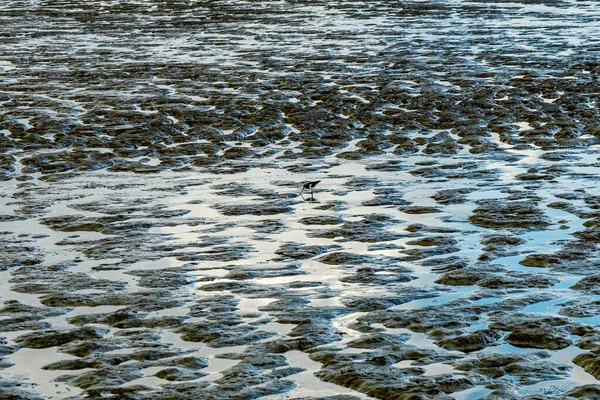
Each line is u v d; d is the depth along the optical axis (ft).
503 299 31.83
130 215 42.91
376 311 31.04
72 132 61.41
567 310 30.63
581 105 67.31
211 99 72.90
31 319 30.91
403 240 38.81
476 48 97.86
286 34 113.91
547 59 88.79
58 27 127.03
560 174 48.93
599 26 114.83
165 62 92.73
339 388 25.76
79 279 34.58
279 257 36.78
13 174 51.31
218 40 109.50
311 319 30.32
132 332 29.73
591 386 25.27
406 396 25.00
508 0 150.30
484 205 43.27
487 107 67.62
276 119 65.10
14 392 25.55
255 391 25.49
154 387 25.80
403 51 96.53
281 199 45.16
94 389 25.63
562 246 37.40
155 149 56.70
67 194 46.85
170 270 35.40
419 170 50.52
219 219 42.11
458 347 28.19
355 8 144.05
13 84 81.41
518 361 27.09
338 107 68.69
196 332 29.45
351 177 49.44
